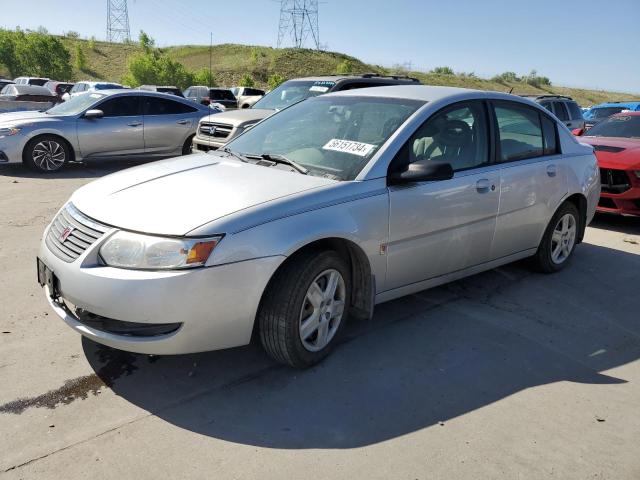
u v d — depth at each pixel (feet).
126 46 263.90
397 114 12.63
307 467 8.09
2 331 11.75
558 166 15.70
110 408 9.34
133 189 10.69
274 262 9.57
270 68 230.07
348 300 11.34
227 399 9.71
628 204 22.35
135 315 9.00
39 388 9.80
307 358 10.58
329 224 10.25
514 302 14.55
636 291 15.78
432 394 10.11
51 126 31.35
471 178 13.01
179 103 36.22
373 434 8.90
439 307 13.98
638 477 8.14
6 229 19.25
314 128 13.32
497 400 9.99
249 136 14.34
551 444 8.80
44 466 7.92
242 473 7.92
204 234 9.10
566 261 17.19
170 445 8.47
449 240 12.79
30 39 160.45
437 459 8.35
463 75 283.38
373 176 11.19
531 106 15.52
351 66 244.01
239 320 9.52
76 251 9.66
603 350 12.16
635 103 55.77
